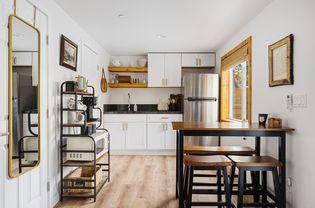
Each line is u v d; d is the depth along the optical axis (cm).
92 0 278
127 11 312
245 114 405
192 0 277
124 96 600
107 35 420
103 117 526
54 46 282
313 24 204
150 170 418
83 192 300
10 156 197
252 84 334
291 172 237
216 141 511
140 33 408
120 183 351
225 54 466
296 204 228
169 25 366
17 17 208
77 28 360
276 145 268
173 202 284
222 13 314
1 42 189
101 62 505
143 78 594
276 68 262
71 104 307
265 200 266
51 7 273
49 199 266
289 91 240
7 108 196
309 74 209
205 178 374
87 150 296
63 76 309
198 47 512
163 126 539
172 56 558
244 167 221
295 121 231
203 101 511
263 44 300
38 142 243
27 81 225
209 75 511
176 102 582
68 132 321
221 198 283
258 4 285
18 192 211
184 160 232
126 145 541
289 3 240
